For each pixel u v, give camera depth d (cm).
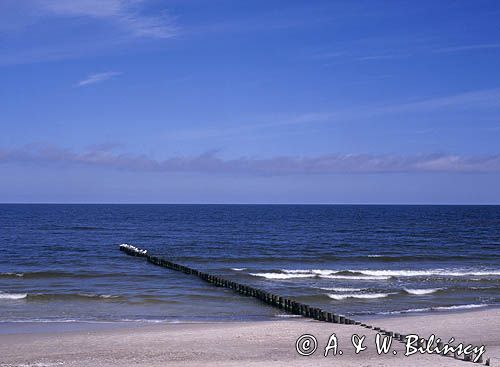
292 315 3253
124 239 8800
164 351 2206
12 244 7775
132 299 3638
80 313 3206
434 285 4284
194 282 4541
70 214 18650
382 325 2712
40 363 2028
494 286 4203
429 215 19375
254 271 5147
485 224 13500
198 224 13000
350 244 8038
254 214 19900
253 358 2064
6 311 3238
